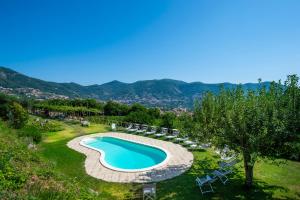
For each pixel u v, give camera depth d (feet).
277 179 43.91
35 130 84.64
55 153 69.00
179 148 71.26
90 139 95.86
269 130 34.50
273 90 37.52
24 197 20.39
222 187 40.88
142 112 125.39
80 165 57.16
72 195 24.80
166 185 42.96
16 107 101.30
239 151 38.83
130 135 99.14
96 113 179.93
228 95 44.32
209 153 63.98
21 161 31.81
